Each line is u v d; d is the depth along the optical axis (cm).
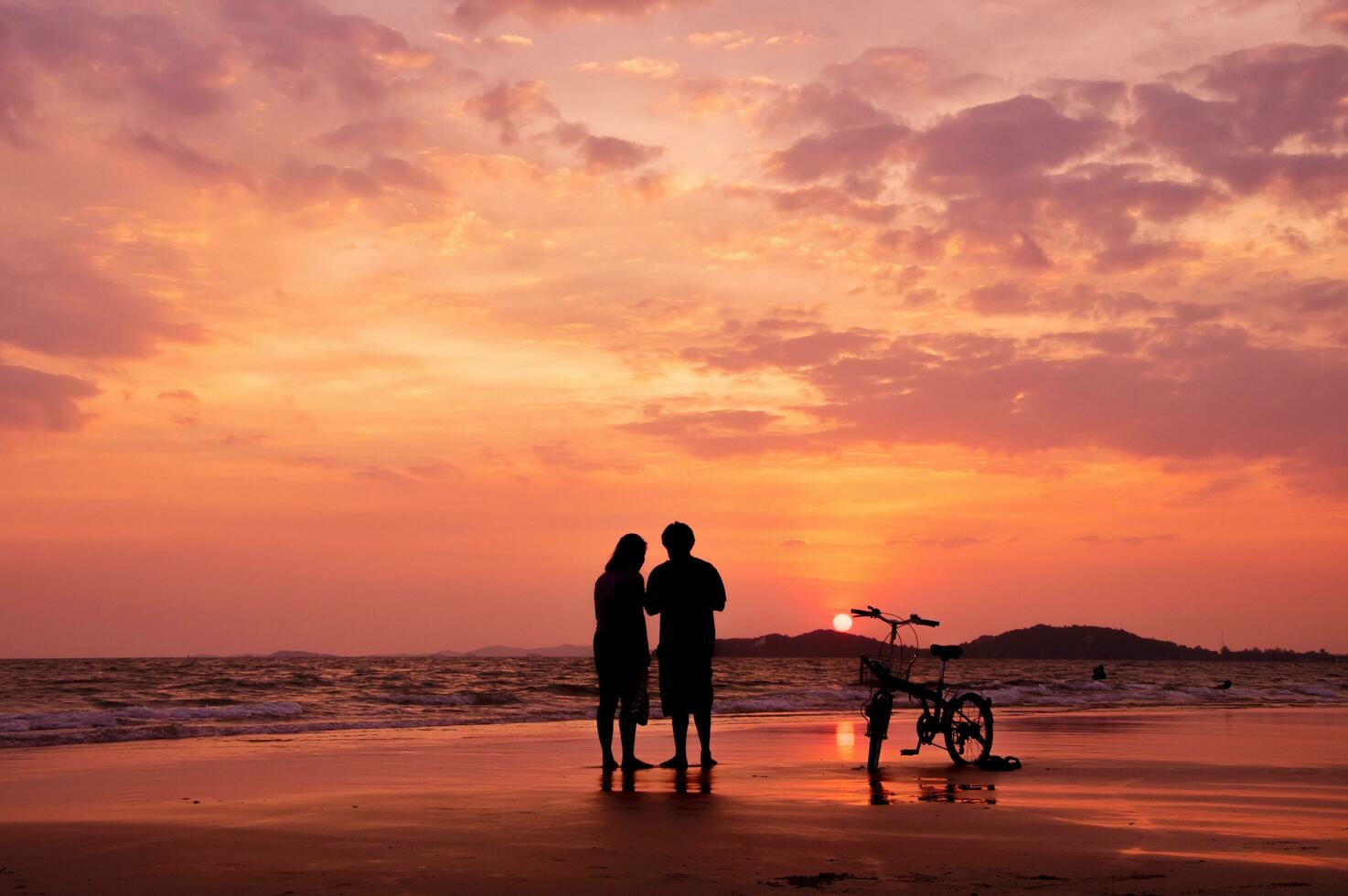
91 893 447
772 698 2922
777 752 1241
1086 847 564
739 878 477
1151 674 11006
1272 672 13350
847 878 477
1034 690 3494
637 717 993
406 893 445
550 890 452
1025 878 478
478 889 454
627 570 1006
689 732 1634
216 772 995
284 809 705
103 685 3959
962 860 520
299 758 1151
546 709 2394
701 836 591
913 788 853
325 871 491
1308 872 493
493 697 3219
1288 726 1831
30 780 920
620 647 993
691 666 1006
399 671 6925
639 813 684
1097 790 852
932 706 1070
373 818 660
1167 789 862
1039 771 1014
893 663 1062
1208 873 490
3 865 508
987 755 1053
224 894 445
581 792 813
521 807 712
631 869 495
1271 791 854
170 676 5216
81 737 1459
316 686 4100
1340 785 898
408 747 1316
